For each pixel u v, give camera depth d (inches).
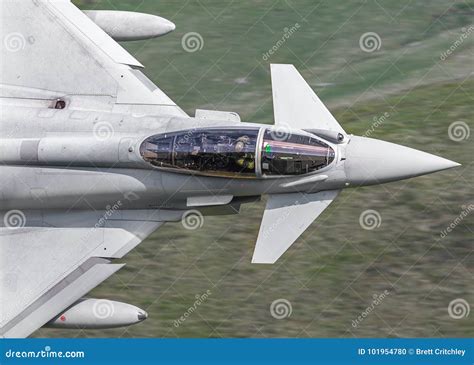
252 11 1845.5
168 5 1852.9
